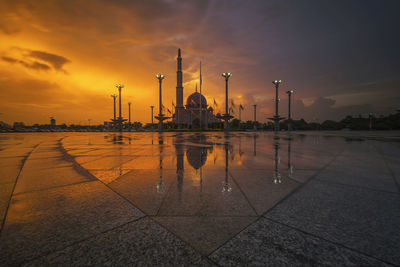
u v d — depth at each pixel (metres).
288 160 6.99
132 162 6.61
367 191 3.62
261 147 11.54
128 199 3.24
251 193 3.51
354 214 2.66
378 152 9.16
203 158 7.44
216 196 3.37
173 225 2.41
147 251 1.93
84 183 4.14
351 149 10.45
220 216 2.63
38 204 3.01
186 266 1.72
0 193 3.50
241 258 1.83
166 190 3.69
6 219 2.52
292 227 2.34
